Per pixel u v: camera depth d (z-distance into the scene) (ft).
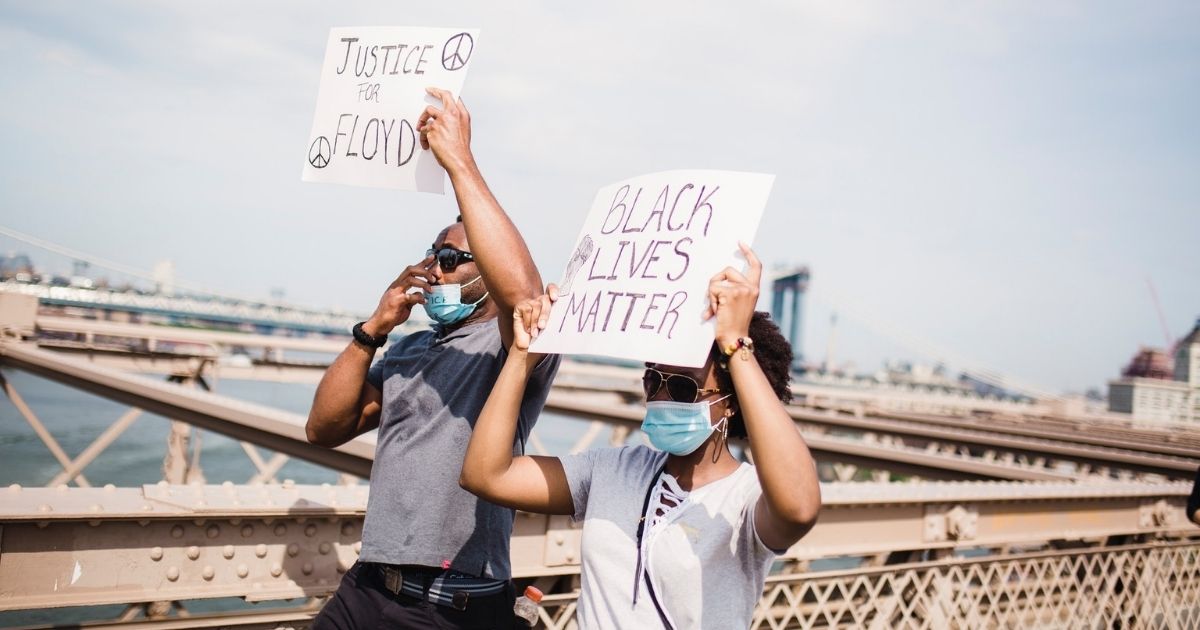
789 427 5.28
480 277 7.52
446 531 6.97
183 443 49.32
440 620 6.91
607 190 6.95
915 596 13.17
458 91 7.38
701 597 5.61
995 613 14.44
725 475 6.02
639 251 6.15
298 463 76.23
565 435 117.80
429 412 7.22
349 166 7.84
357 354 7.66
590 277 6.38
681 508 5.85
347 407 7.77
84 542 7.34
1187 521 19.26
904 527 13.10
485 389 7.25
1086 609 16.38
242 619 8.07
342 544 8.70
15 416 103.65
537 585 10.02
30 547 7.11
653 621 5.65
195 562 7.88
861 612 12.51
